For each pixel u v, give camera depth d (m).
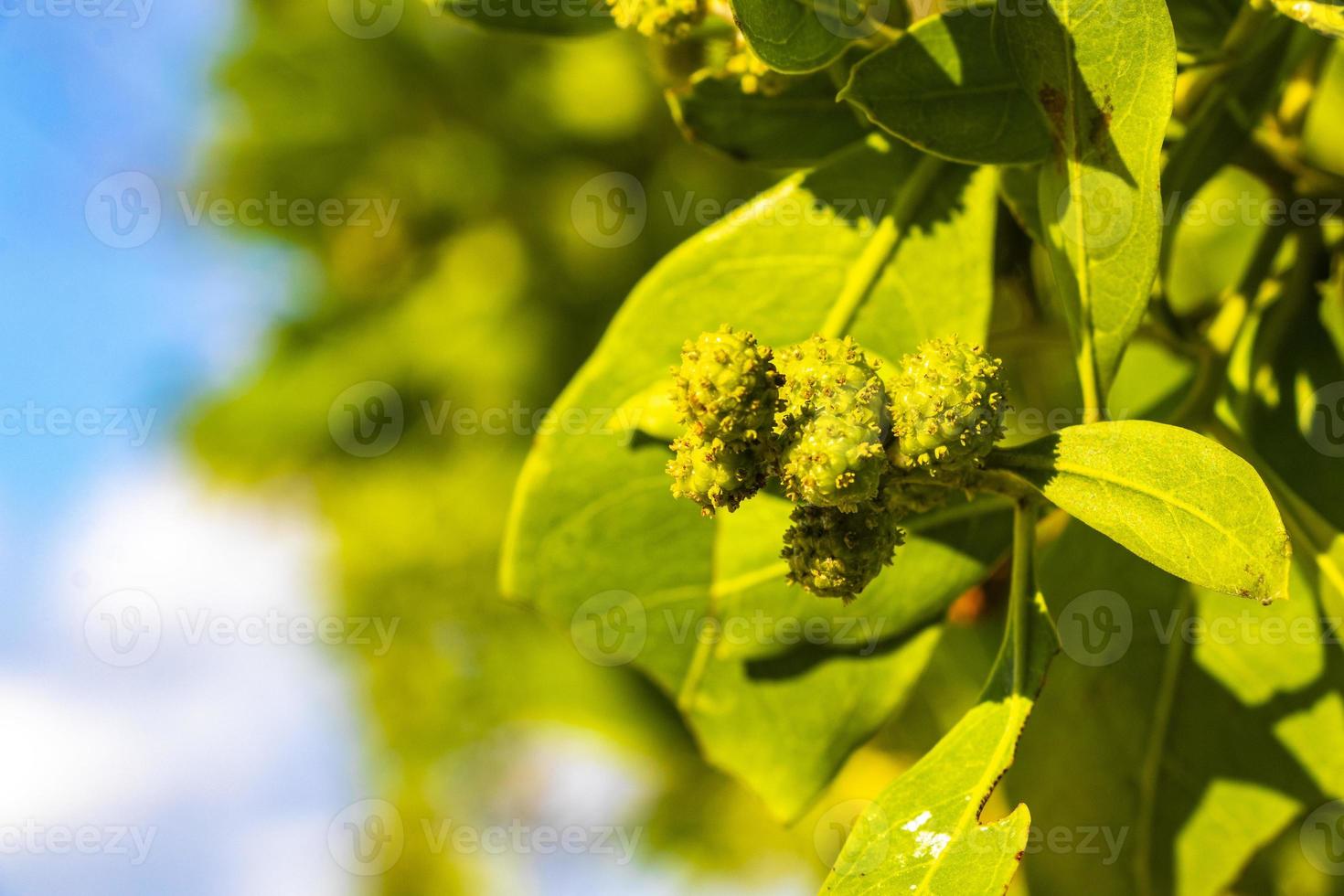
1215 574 0.31
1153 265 0.32
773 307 0.35
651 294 0.35
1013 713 0.32
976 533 0.35
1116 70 0.32
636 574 0.36
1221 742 0.36
